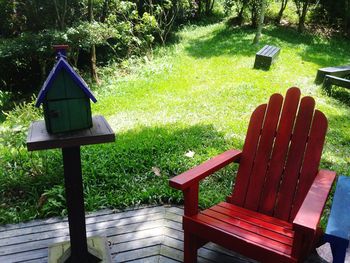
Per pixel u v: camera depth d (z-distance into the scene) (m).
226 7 11.67
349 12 10.77
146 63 8.17
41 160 3.34
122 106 5.76
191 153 3.68
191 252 2.10
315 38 10.09
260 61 7.04
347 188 1.90
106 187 3.02
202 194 2.94
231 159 2.29
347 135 4.36
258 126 2.38
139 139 3.99
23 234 2.49
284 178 2.24
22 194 2.99
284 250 1.72
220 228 1.91
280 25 11.05
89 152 3.59
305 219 1.58
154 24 8.53
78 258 2.00
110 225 2.58
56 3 7.00
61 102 1.57
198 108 5.30
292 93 2.31
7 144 3.56
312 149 2.18
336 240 1.52
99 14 8.12
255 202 2.30
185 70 7.39
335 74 6.32
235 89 5.96
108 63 8.17
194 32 11.04
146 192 2.91
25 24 7.59
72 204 1.86
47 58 6.88
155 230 2.52
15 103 6.70
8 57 6.66
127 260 2.23
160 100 5.87
